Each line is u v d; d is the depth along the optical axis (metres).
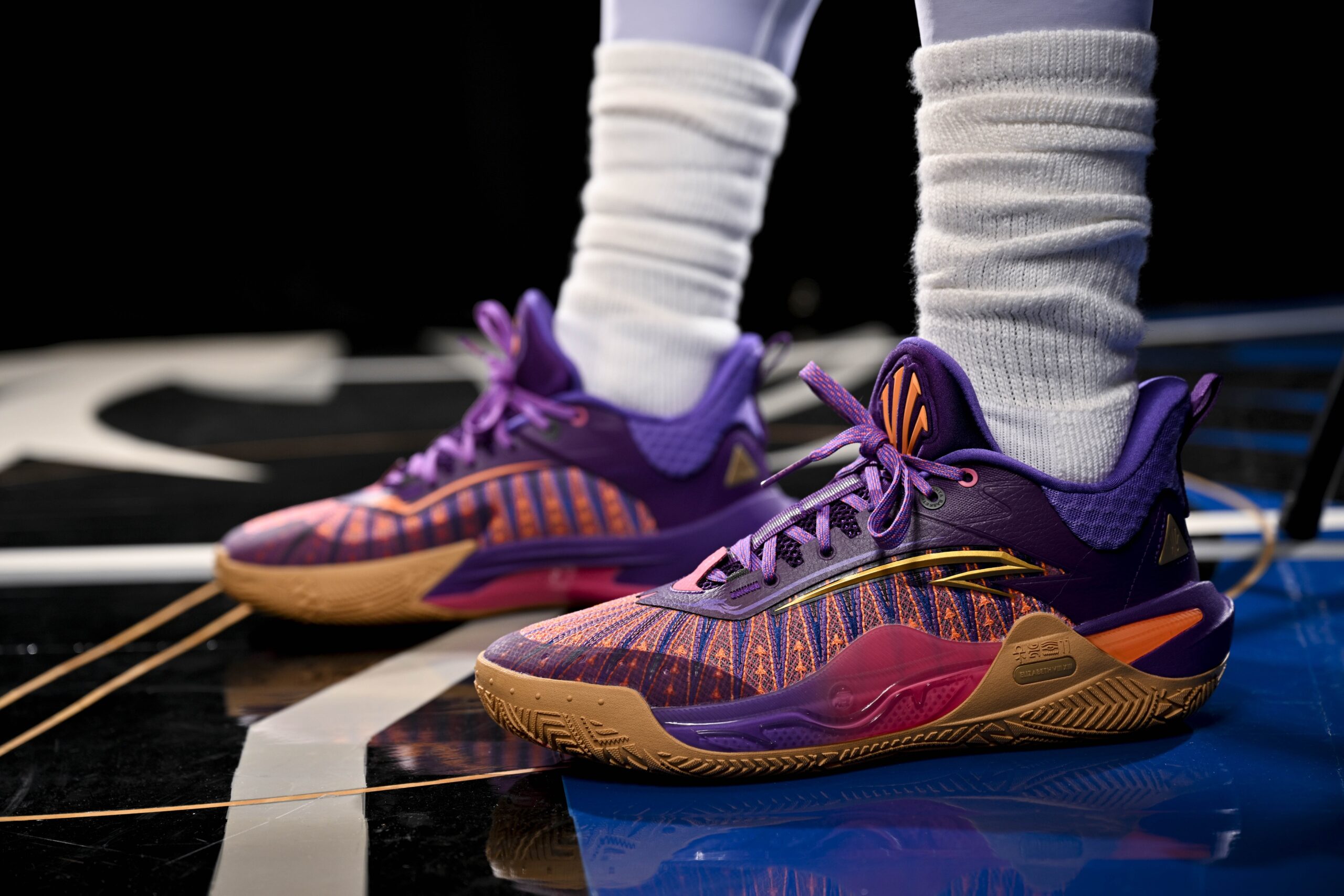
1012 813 0.70
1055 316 0.75
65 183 5.85
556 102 6.25
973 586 0.76
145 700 0.99
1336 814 0.68
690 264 1.12
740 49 1.08
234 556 1.13
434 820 0.72
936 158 0.77
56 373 3.91
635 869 0.65
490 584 1.15
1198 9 5.39
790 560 0.77
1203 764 0.76
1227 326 3.96
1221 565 1.25
